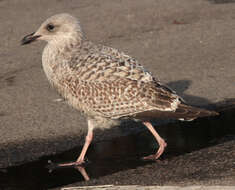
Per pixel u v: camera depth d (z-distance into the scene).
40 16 21.53
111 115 12.23
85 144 12.30
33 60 18.02
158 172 11.11
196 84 15.80
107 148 12.66
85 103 12.27
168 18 21.22
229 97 14.97
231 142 12.41
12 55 18.44
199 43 18.81
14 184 11.11
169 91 12.04
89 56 12.24
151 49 18.52
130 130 13.53
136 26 20.58
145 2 22.92
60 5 22.84
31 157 12.34
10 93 15.69
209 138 12.84
